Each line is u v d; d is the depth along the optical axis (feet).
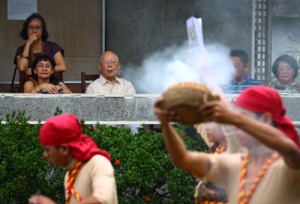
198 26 17.56
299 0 49.65
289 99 32.91
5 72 46.96
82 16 47.78
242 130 15.61
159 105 15.23
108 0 47.96
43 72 36.45
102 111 32.60
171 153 17.07
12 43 46.93
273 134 14.99
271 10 46.70
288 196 16.43
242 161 17.06
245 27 47.96
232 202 17.04
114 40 48.11
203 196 19.56
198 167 17.34
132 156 29.01
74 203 20.62
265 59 46.80
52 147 20.61
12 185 27.63
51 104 32.55
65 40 47.62
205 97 14.92
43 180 28.37
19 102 32.55
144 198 28.89
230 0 48.16
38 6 47.19
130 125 33.88
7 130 29.27
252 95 16.71
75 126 20.70
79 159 20.61
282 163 16.52
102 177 20.16
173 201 29.04
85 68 47.85
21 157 28.04
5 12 46.85
